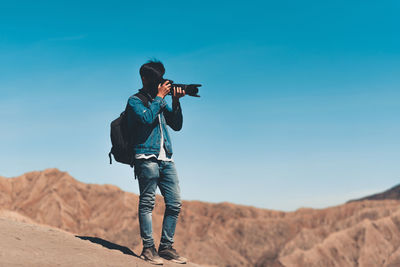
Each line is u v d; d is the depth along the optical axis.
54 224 84.81
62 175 99.44
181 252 81.56
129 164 5.86
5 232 5.27
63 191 93.50
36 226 6.24
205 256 80.88
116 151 5.77
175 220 6.30
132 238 78.62
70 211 88.88
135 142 5.74
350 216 91.00
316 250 79.69
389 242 81.56
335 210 93.94
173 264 6.05
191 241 84.94
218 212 97.31
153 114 5.56
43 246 5.04
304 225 91.31
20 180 98.94
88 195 95.31
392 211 88.75
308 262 77.50
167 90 5.78
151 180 5.74
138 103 5.64
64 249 5.13
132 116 5.70
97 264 4.85
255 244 85.25
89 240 6.46
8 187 96.56
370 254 79.00
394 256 78.19
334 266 77.00
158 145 5.77
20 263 4.26
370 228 83.69
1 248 4.53
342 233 83.62
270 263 78.75
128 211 86.44
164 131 5.91
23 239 5.12
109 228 82.94
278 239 87.06
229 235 87.69
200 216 94.50
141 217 5.82
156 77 5.81
